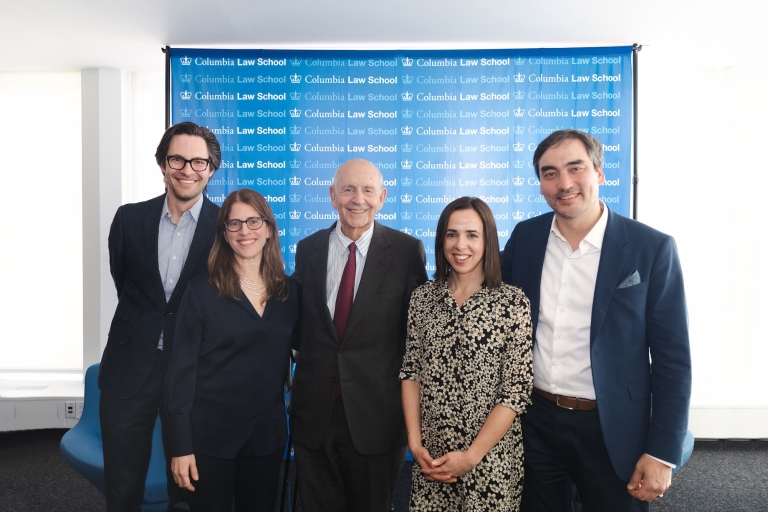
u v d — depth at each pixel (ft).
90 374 9.46
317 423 6.65
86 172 13.52
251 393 6.29
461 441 5.80
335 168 12.21
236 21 10.91
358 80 12.10
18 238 14.52
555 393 6.14
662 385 5.75
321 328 6.74
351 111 12.15
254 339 6.29
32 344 14.60
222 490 6.29
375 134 12.20
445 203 12.24
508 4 10.11
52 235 14.52
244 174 12.20
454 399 5.83
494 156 12.16
